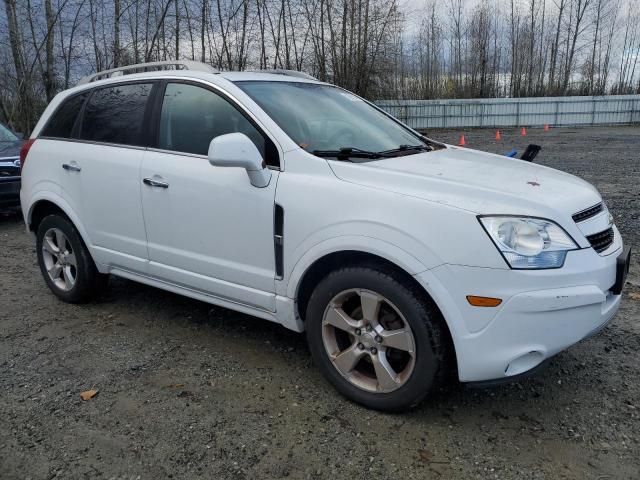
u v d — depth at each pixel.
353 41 26.38
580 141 19.84
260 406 3.04
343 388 3.05
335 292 2.95
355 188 2.86
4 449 2.68
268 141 3.24
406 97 38.97
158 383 3.29
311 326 3.11
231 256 3.36
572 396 3.12
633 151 15.66
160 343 3.83
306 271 3.02
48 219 4.48
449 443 2.72
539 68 43.44
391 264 2.78
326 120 3.62
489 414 2.96
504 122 29.53
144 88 3.94
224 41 18.19
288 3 21.88
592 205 2.93
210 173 3.39
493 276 2.51
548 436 2.77
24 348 3.76
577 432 2.79
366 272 2.82
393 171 2.92
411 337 2.73
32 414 2.97
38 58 16.98
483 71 41.94
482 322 2.55
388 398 2.88
